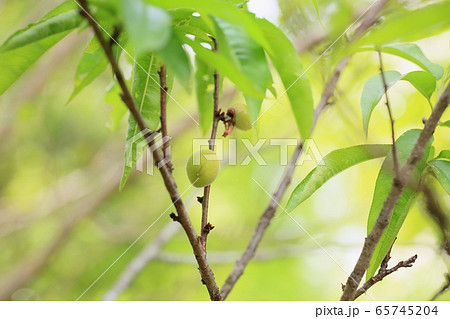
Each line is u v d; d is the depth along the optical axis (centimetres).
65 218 219
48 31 65
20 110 199
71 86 226
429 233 108
